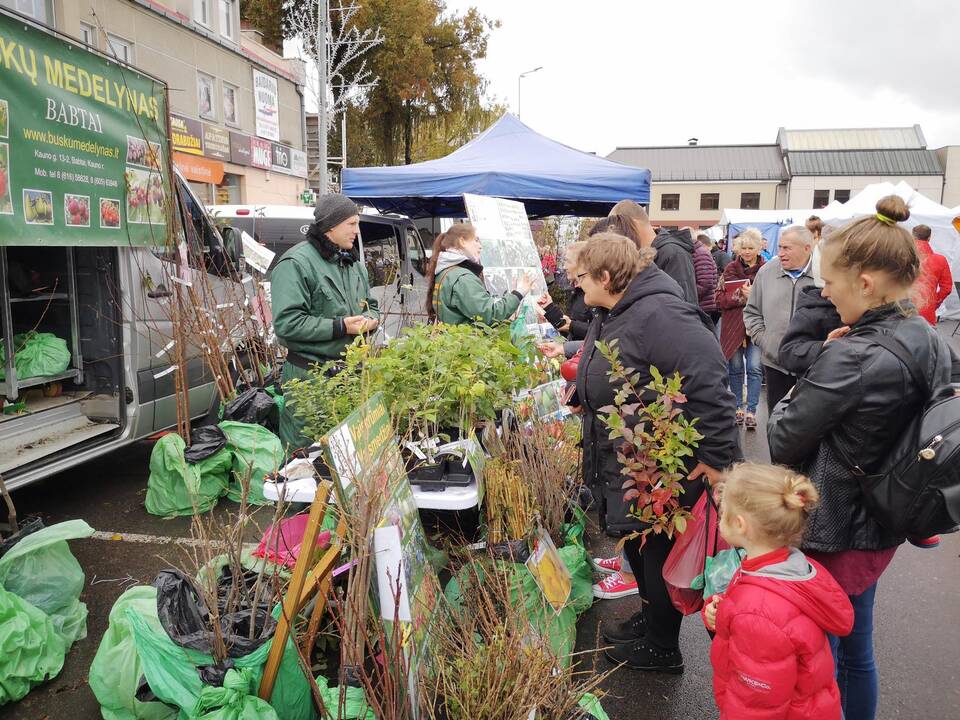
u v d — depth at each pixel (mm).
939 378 1942
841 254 1990
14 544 2887
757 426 7262
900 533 1963
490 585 2477
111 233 3994
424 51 21922
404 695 1882
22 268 4391
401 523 2078
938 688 2938
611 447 2713
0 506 4371
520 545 2748
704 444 2531
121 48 13797
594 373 2740
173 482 4242
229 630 2104
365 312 4336
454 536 2885
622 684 2867
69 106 3631
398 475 2207
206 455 4238
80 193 3727
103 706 2400
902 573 4055
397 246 8711
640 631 3070
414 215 12055
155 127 4406
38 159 3412
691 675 2955
